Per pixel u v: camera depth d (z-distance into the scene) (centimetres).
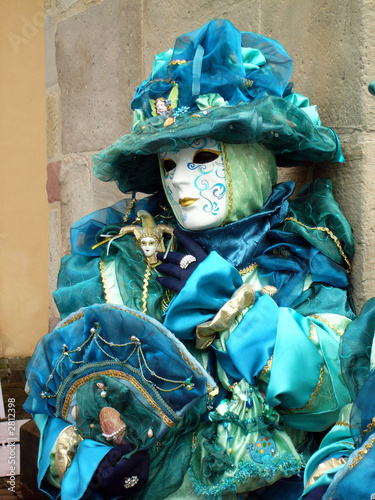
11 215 312
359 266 134
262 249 132
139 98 145
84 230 151
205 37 129
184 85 129
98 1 219
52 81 251
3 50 287
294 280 127
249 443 112
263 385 115
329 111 142
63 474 121
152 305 125
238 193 126
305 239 130
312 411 115
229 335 116
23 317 323
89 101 227
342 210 138
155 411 115
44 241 314
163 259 130
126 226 137
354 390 106
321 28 143
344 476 91
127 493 115
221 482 110
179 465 117
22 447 193
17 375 316
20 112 298
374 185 133
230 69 126
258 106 118
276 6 155
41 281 317
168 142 120
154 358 114
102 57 218
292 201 139
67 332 124
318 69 144
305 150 131
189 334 119
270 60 133
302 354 112
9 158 303
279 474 112
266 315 117
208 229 129
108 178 147
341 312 121
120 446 114
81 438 124
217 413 114
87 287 133
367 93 133
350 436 108
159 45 195
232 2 169
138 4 201
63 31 240
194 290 116
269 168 133
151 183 154
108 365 118
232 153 125
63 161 245
